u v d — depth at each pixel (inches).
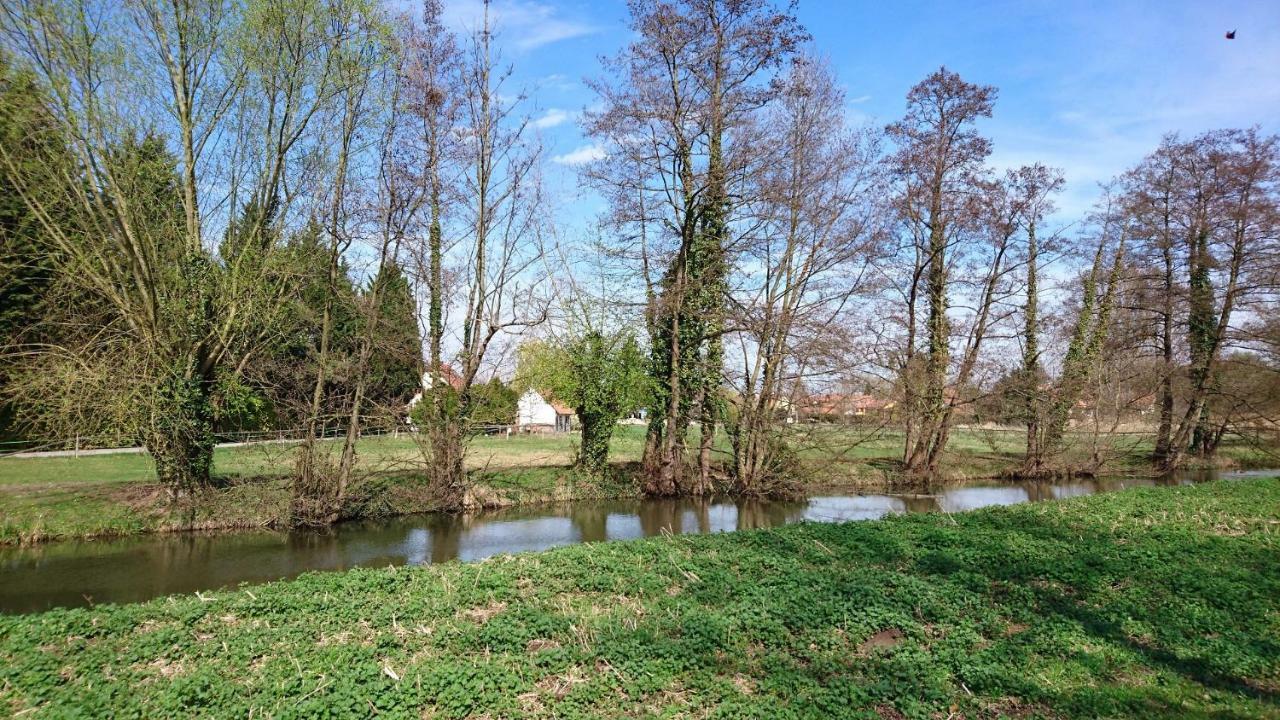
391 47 888.9
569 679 332.2
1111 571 533.6
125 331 812.0
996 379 1450.5
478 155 1047.6
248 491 890.1
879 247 1274.6
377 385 1072.2
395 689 309.4
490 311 1059.9
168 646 374.0
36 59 722.2
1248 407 1541.6
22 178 766.5
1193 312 1552.7
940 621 421.7
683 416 1182.3
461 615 434.0
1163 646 391.5
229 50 812.6
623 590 485.7
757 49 1058.1
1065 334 1585.9
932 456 1376.7
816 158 1177.4
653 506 1091.9
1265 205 1460.4
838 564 569.0
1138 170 1603.1
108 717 292.0
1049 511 851.4
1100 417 1643.7
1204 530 730.2
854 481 1331.2
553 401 1241.4
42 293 876.6
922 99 1333.7
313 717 286.7
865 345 1181.7
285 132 846.5
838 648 378.6
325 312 921.5
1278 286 1453.0
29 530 774.5
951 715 311.0
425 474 1059.3
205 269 826.2
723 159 1097.4
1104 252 1595.7
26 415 924.0
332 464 930.1
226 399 879.7
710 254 1138.0
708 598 460.8
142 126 782.5
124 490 895.1
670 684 325.7
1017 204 1360.7
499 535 863.1
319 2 833.5
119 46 749.9
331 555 745.6
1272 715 311.9
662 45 1049.5
